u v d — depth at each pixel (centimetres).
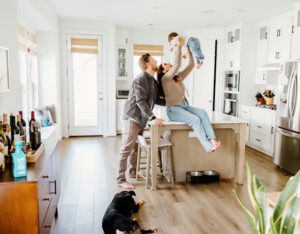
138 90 300
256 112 520
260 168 416
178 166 349
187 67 331
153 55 704
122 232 237
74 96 612
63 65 596
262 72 552
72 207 283
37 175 162
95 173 385
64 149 512
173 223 252
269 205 152
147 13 512
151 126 313
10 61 243
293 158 385
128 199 270
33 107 505
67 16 553
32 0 340
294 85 389
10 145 186
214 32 633
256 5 441
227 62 621
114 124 634
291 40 463
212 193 320
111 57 613
